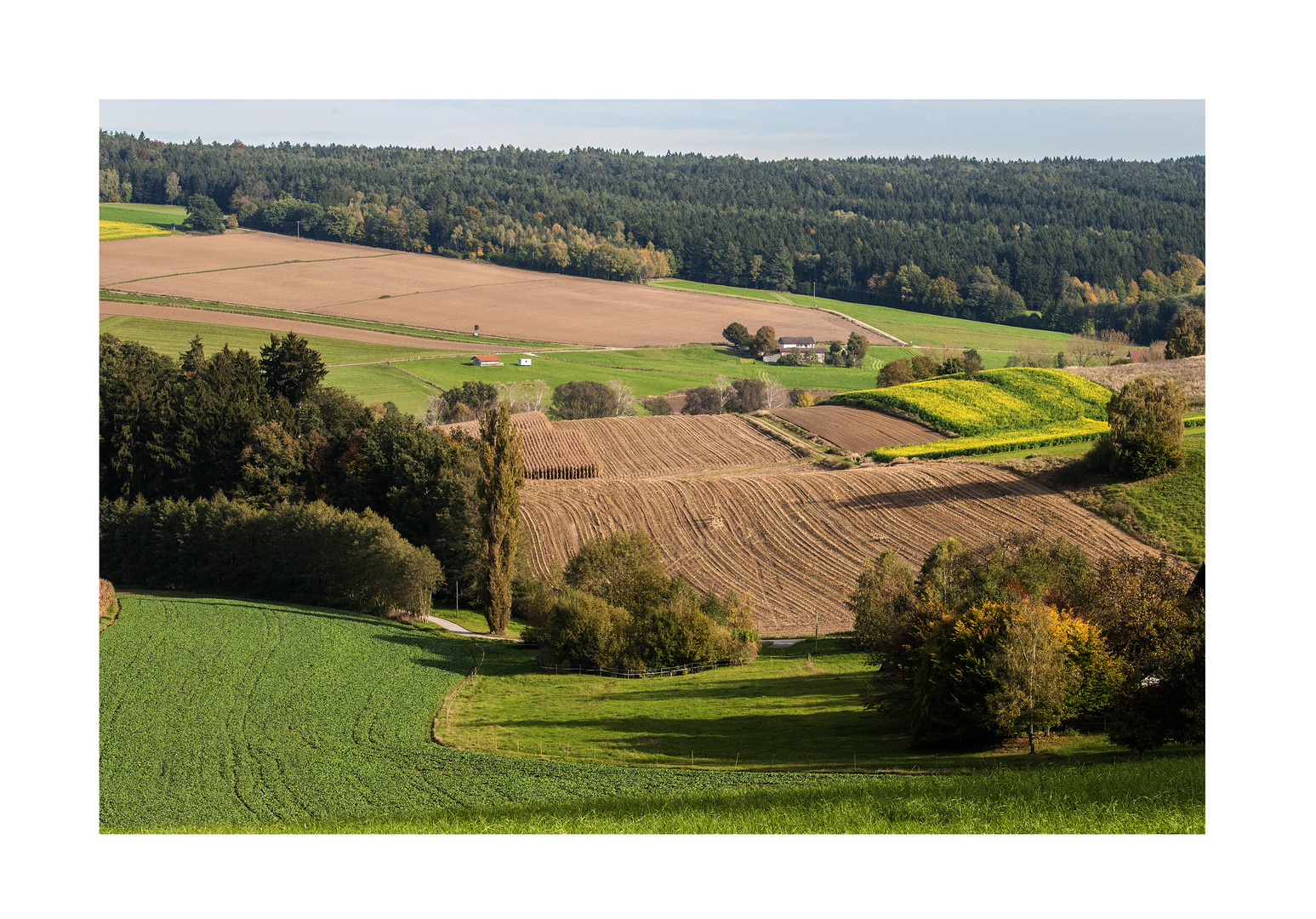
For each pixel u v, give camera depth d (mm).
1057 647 30859
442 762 34219
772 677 46812
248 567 64750
